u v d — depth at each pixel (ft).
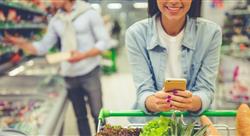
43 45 13.65
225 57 19.77
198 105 5.59
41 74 17.67
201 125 5.30
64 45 12.87
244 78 18.61
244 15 19.65
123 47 51.65
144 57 6.31
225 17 19.83
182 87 5.18
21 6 16.47
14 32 18.01
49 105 13.52
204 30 6.12
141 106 5.77
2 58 16.66
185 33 6.15
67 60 12.64
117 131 5.16
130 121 6.13
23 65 19.27
